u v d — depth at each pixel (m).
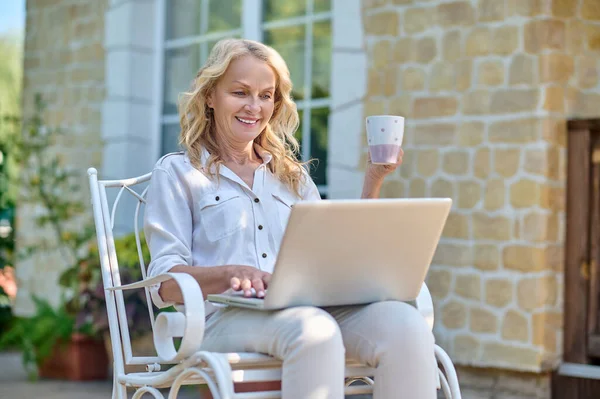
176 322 2.78
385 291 2.86
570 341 5.55
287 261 2.60
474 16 5.73
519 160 5.53
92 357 6.58
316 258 2.64
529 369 5.44
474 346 5.66
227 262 3.02
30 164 8.20
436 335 5.82
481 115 5.68
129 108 7.52
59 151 7.99
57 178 7.55
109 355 6.52
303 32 6.68
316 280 2.70
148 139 7.62
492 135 5.64
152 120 7.64
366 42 6.19
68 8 7.97
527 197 5.49
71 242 7.33
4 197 8.20
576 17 5.57
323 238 2.61
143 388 2.86
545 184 5.45
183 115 3.21
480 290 5.64
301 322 2.61
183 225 3.03
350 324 2.83
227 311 2.93
